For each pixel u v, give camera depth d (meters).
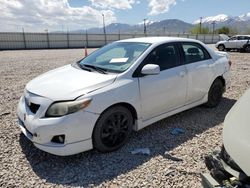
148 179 3.01
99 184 2.94
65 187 2.89
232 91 7.00
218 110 5.38
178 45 4.61
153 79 3.98
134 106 3.75
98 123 3.38
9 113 5.24
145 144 3.87
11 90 7.28
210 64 5.14
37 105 3.37
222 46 24.38
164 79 4.14
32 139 3.34
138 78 3.81
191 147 3.76
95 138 3.41
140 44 4.36
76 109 3.18
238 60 15.48
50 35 37.91
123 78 3.68
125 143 3.83
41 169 3.24
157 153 3.60
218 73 5.32
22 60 16.30
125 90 3.60
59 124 3.13
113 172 3.16
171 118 4.92
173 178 3.02
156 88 4.02
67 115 3.16
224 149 2.05
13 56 20.12
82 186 2.90
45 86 3.57
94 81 3.52
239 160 1.76
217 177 2.05
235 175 1.89
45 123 3.17
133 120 3.91
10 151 3.67
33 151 3.68
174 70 4.35
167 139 4.03
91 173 3.15
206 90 5.13
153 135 4.17
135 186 2.88
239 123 1.92
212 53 5.37
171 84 4.26
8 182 2.97
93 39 42.47
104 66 4.05
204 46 5.21
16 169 3.23
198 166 3.25
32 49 34.12
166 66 4.28
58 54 22.44
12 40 34.84
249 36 22.97
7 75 9.91
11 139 4.04
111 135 3.58
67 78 3.73
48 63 14.30
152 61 4.07
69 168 3.26
